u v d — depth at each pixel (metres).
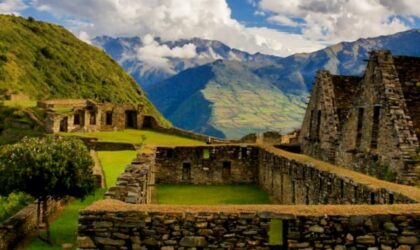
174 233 12.14
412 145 24.64
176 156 48.56
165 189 44.88
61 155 30.00
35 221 32.44
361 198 19.88
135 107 122.00
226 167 48.69
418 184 23.50
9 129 107.69
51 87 197.12
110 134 105.94
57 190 30.00
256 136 84.94
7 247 27.30
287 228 12.04
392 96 26.34
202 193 42.66
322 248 11.95
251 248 12.13
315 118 41.62
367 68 29.52
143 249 12.12
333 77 40.22
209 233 12.14
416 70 29.02
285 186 35.16
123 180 22.11
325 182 24.70
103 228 12.12
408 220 11.94
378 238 11.91
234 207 12.64
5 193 29.84
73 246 27.73
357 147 30.66
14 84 176.38
